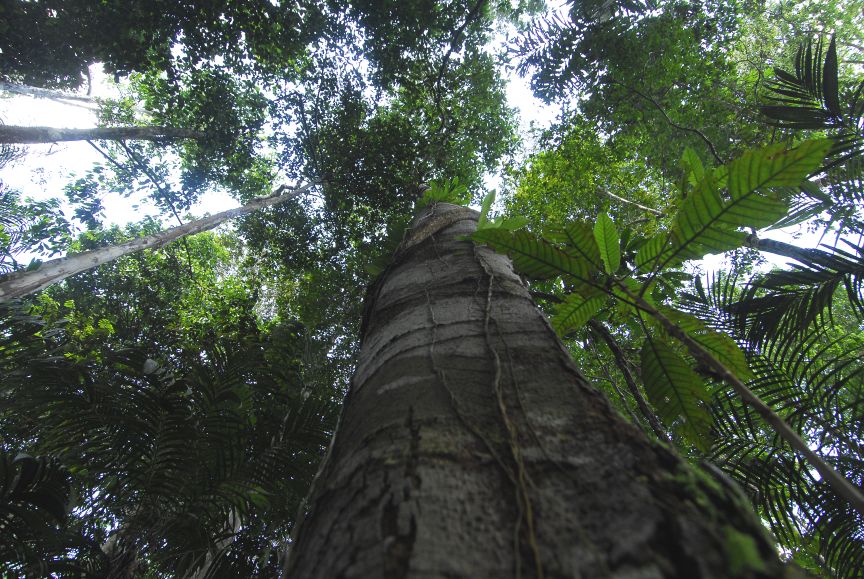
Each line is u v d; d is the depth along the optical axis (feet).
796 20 28.14
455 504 1.93
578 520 1.73
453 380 2.88
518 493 1.91
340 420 3.60
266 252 32.83
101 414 8.62
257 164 31.73
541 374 2.81
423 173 29.84
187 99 25.71
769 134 18.25
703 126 20.16
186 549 8.54
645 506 1.71
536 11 29.19
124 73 22.44
